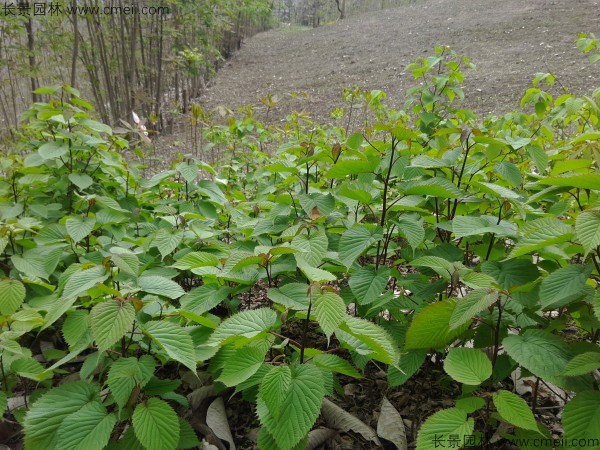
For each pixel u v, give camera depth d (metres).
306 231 2.14
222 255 2.45
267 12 18.27
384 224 2.15
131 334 1.66
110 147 3.40
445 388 2.11
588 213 1.42
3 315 1.86
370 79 12.92
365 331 1.55
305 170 3.18
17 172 3.03
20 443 1.89
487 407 1.68
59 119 2.91
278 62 17.55
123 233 2.77
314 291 1.52
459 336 1.80
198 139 9.19
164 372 2.31
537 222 1.66
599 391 1.37
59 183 2.98
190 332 1.93
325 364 1.65
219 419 1.92
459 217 1.95
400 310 2.16
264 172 3.88
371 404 2.08
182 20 10.38
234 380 1.54
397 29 18.39
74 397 1.57
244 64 18.11
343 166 2.01
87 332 1.70
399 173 2.22
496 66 11.41
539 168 2.12
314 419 1.44
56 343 2.51
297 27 31.00
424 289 1.94
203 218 2.54
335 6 33.69
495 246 2.17
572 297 1.59
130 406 1.52
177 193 3.38
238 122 4.80
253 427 1.97
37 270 2.28
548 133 2.93
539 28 13.84
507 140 2.20
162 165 7.39
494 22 15.45
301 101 11.98
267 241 2.47
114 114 8.99
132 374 1.53
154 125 10.00
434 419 1.44
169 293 1.69
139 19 9.29
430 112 3.08
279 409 1.44
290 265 2.02
